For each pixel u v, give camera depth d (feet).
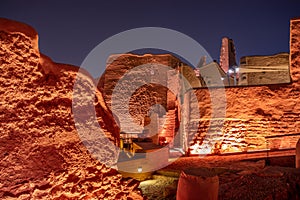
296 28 38.75
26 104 8.09
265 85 39.42
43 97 8.68
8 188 7.24
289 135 37.68
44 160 8.38
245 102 39.88
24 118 7.97
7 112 7.52
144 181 31.94
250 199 15.99
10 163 7.39
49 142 8.68
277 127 38.27
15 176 7.47
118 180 11.63
